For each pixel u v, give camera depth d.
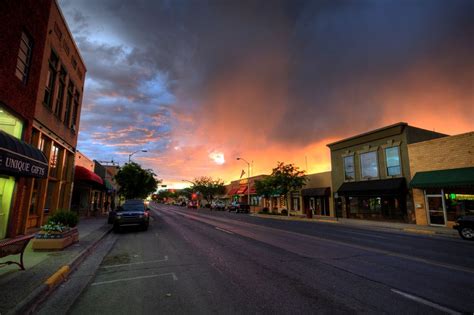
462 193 19.91
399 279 6.34
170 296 5.25
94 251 9.87
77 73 19.42
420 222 22.39
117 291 5.56
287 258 8.59
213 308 4.66
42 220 14.41
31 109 11.91
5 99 9.72
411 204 23.42
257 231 16.20
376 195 25.70
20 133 11.33
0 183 10.26
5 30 9.45
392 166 25.61
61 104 16.62
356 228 19.83
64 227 9.91
